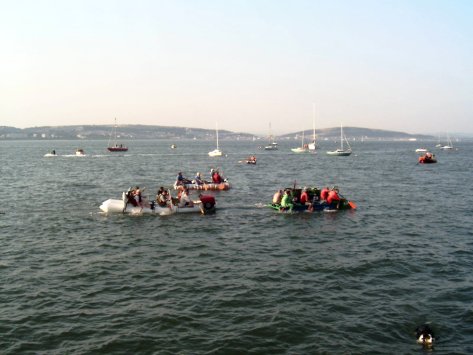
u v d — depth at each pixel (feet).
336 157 404.36
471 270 65.62
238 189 161.07
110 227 94.53
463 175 216.95
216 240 83.82
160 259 71.56
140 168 264.31
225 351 42.91
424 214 109.19
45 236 86.74
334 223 98.68
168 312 51.03
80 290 57.82
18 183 179.01
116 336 45.68
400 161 339.98
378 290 57.77
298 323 48.37
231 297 55.36
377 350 43.14
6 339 45.03
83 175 215.92
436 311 51.34
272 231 91.15
